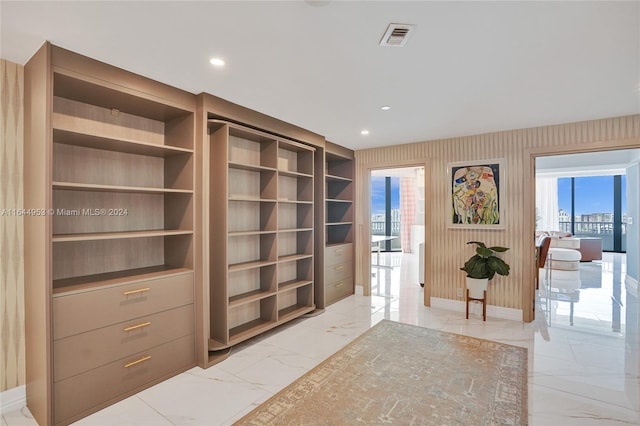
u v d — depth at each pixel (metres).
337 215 5.45
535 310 4.43
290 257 3.99
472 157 4.24
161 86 2.55
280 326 3.81
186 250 2.83
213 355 2.95
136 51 2.07
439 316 4.16
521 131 3.92
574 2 1.56
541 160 7.20
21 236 2.25
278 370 2.74
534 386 2.50
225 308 3.03
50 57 1.96
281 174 3.98
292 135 3.80
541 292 5.46
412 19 1.72
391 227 11.11
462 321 3.97
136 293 2.40
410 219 10.78
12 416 2.14
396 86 2.64
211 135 3.13
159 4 1.58
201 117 2.76
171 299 2.63
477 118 3.49
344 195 5.37
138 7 1.61
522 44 1.97
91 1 1.55
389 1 1.56
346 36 1.89
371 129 3.98
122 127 2.74
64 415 2.02
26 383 2.24
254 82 2.56
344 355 3.03
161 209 3.01
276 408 2.20
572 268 7.39
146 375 2.46
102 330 2.21
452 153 4.39
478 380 2.57
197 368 2.78
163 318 2.57
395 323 3.90
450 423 2.04
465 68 2.30
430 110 3.23
